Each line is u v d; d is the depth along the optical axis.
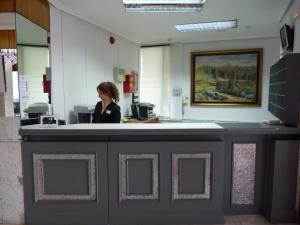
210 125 2.45
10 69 2.41
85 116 3.81
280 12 3.77
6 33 2.57
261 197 2.51
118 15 3.93
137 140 2.32
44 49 3.17
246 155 2.45
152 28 4.77
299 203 2.35
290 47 3.16
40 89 3.03
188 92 6.10
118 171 2.30
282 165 2.33
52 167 2.32
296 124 2.39
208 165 2.31
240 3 3.38
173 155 2.29
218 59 5.79
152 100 6.32
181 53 6.03
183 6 3.46
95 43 4.46
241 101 5.71
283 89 2.44
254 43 5.50
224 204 2.50
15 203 2.41
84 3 3.39
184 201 2.34
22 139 2.36
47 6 3.26
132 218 2.36
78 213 2.37
